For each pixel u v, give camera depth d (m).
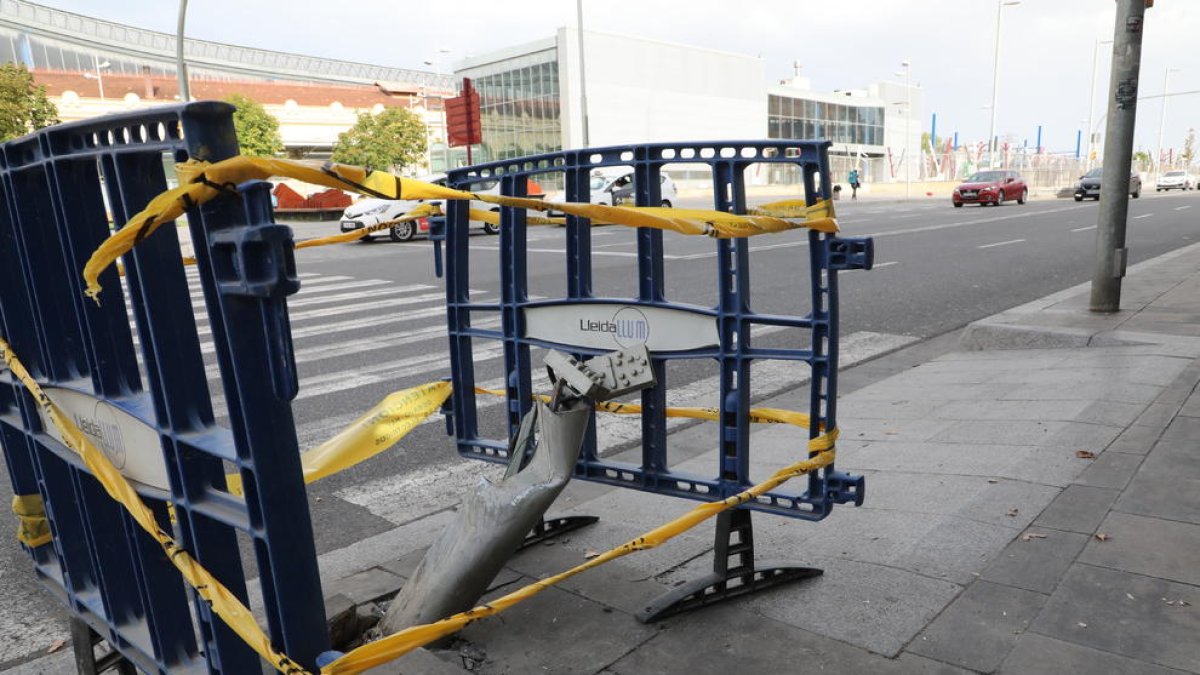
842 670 2.63
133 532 2.07
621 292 11.90
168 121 1.47
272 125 44.81
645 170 3.00
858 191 60.25
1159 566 3.18
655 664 2.70
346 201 31.95
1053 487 3.99
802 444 5.13
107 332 1.98
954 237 19.64
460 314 3.61
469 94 20.42
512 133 52.53
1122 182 8.02
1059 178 58.84
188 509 1.78
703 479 3.10
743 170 2.79
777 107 63.94
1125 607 2.92
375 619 3.02
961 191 34.00
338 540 4.05
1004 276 12.91
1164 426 4.72
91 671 2.57
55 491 2.40
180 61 16.53
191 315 1.77
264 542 1.63
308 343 8.85
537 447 2.74
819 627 2.89
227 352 1.56
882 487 4.21
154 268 1.70
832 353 2.69
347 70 93.88
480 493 2.67
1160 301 8.74
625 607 3.06
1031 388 5.85
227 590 1.81
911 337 8.64
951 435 5.00
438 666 2.07
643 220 2.38
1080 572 3.17
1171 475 4.02
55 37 73.62
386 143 44.75
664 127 54.44
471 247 20.38
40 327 2.17
